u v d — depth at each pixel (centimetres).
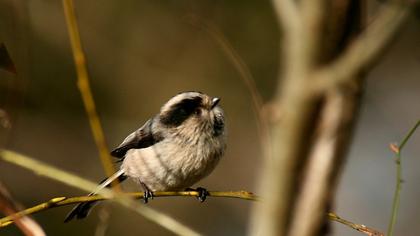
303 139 225
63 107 1595
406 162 1566
